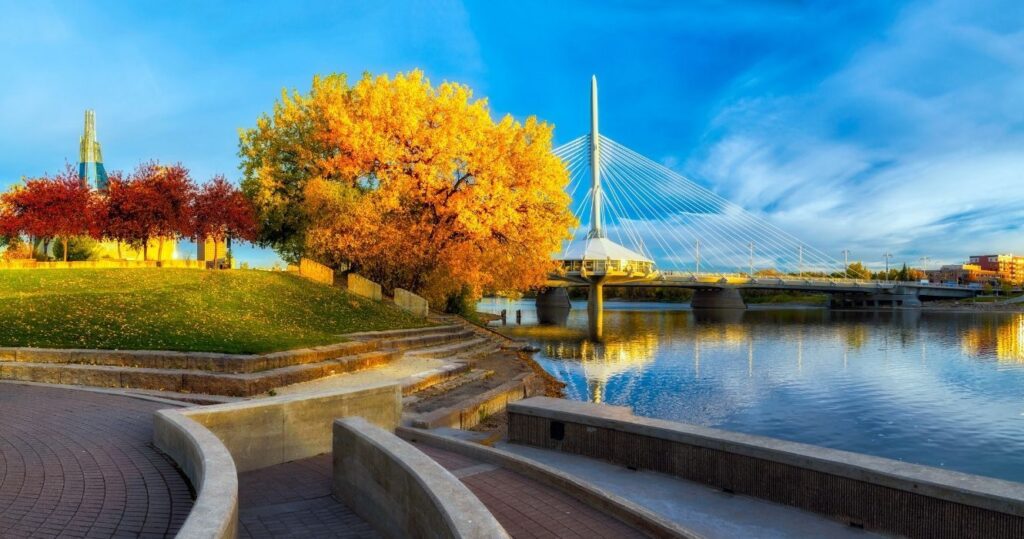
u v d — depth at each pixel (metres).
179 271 29.92
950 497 6.31
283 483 7.75
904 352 40.22
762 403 23.14
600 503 6.87
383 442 6.26
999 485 6.31
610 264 78.75
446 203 36.00
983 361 35.56
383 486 5.96
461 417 13.70
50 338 14.84
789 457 7.68
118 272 28.19
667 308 127.19
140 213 35.50
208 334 16.22
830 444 17.45
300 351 15.52
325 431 9.26
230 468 5.40
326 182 35.66
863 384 27.47
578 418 10.27
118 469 7.08
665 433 9.05
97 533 5.25
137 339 15.12
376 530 6.11
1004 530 5.96
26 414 9.78
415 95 34.75
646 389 25.91
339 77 42.91
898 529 6.71
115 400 11.16
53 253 45.81
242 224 37.16
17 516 5.53
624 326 66.56
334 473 7.26
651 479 8.87
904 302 116.81
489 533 3.96
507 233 38.06
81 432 8.74
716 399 23.83
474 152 35.44
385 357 18.09
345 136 34.16
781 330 60.62
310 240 34.72
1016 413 21.36
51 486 6.42
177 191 36.06
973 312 105.69
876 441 17.77
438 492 4.74
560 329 60.59
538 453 10.43
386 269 37.00
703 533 6.89
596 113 90.56
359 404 9.84
